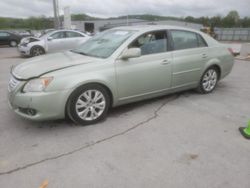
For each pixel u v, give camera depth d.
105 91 3.73
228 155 2.92
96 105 3.69
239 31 36.97
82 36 12.41
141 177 2.51
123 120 3.87
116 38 4.20
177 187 2.38
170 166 2.70
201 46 4.94
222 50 5.31
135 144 3.15
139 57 4.00
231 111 4.29
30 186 2.38
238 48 14.38
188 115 4.09
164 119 3.92
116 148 3.05
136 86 4.03
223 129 3.59
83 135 3.38
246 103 4.71
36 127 3.60
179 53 4.51
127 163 2.74
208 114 4.14
